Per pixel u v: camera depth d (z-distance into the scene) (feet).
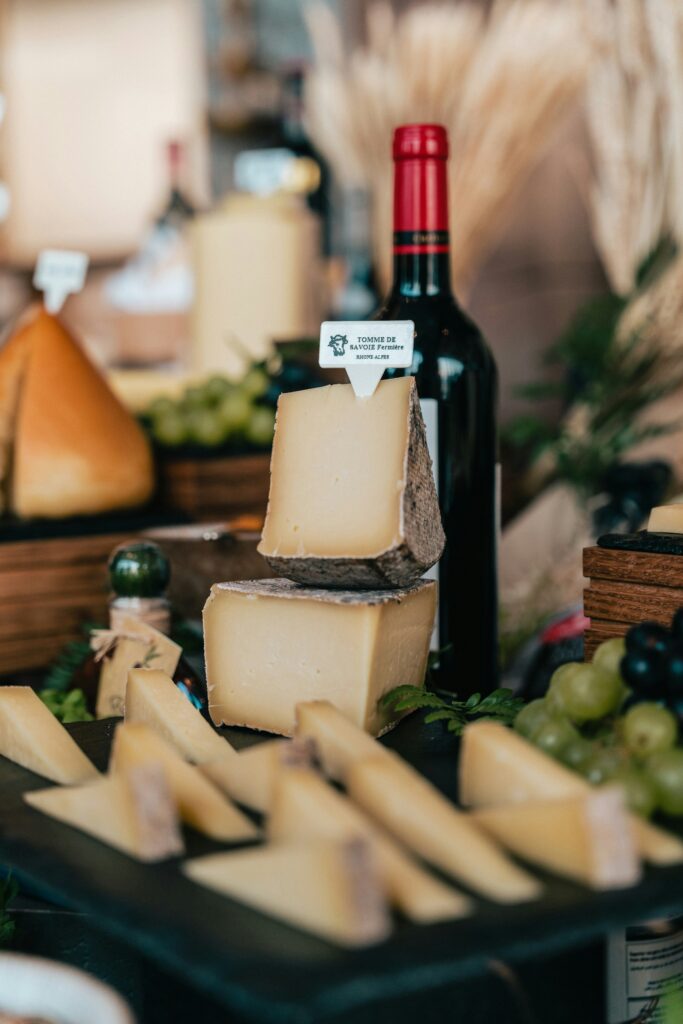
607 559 3.92
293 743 3.04
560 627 5.74
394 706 3.80
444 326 4.46
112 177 11.43
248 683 3.87
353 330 3.76
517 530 7.84
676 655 2.98
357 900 2.32
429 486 3.84
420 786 2.78
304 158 9.05
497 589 4.66
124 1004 2.71
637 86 8.01
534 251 8.80
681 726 3.02
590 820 2.56
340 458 3.74
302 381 6.63
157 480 6.59
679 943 3.26
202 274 8.46
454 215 9.02
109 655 4.72
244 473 6.60
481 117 8.83
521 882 2.51
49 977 2.79
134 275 9.57
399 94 9.27
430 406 4.39
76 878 2.71
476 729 3.00
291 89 9.02
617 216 8.20
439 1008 2.84
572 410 8.13
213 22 10.70
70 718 4.61
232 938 2.37
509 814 2.71
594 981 3.14
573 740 3.05
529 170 8.74
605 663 3.29
